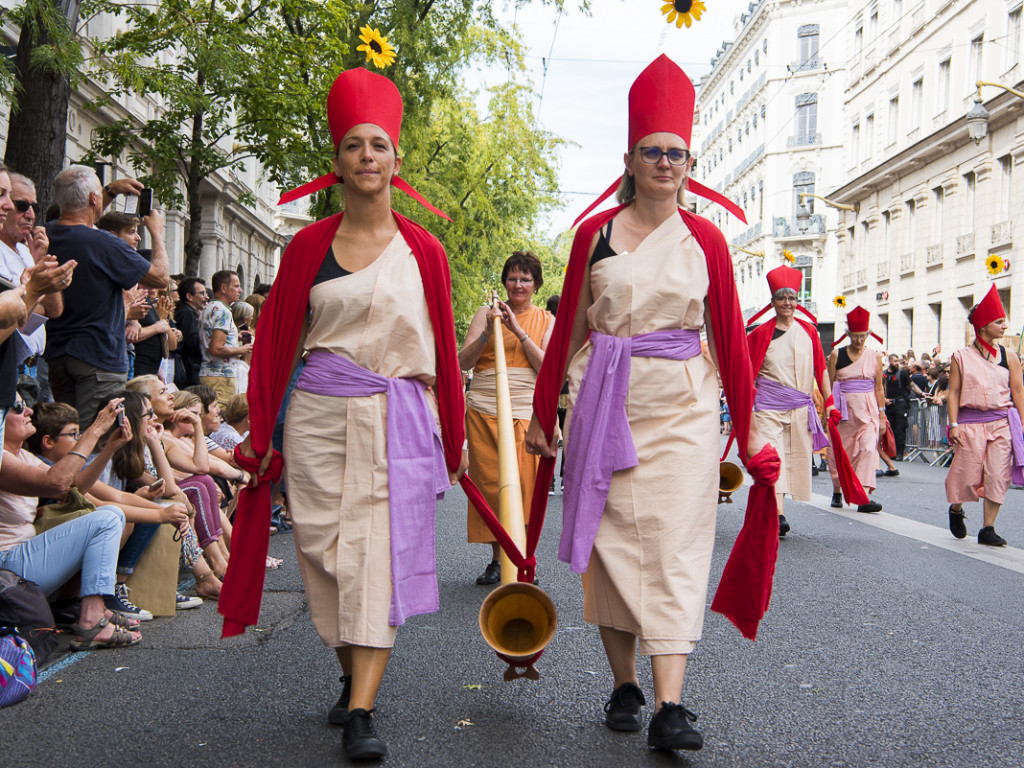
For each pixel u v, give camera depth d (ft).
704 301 12.46
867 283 125.70
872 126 126.31
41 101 29.04
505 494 14.43
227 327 32.35
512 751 11.23
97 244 20.98
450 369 12.37
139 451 19.06
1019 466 27.07
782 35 180.55
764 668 14.79
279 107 44.93
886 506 37.35
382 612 11.28
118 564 17.97
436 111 86.74
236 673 14.42
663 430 11.87
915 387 68.49
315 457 11.63
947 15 103.55
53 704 12.92
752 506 12.48
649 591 11.65
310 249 11.93
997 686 13.94
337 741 11.54
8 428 15.87
